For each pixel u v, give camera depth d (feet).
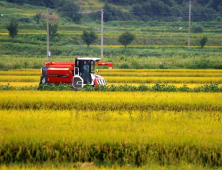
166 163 159.22
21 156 165.89
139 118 211.41
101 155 167.63
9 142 165.07
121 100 273.75
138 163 165.68
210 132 182.09
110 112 232.94
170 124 196.44
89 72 377.91
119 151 165.78
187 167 153.28
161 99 281.33
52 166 152.97
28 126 185.16
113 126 187.62
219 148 165.68
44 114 219.61
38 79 515.09
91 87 362.74
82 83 375.66
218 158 165.27
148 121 203.82
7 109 264.72
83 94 307.37
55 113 224.33
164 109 271.69
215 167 161.99
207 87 391.86
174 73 634.43
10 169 145.79
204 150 165.68
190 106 274.98
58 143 165.99
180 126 192.85
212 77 560.20
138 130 179.83
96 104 270.87
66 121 197.57
